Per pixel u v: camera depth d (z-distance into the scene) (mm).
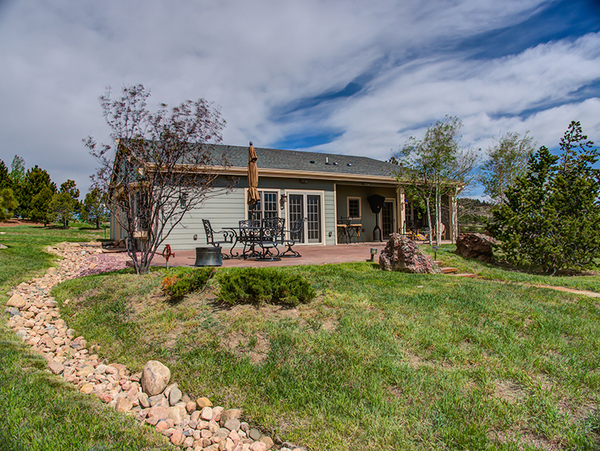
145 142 5633
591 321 3721
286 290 4008
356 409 2154
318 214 13727
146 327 3678
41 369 2865
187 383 2615
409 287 5012
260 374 2604
